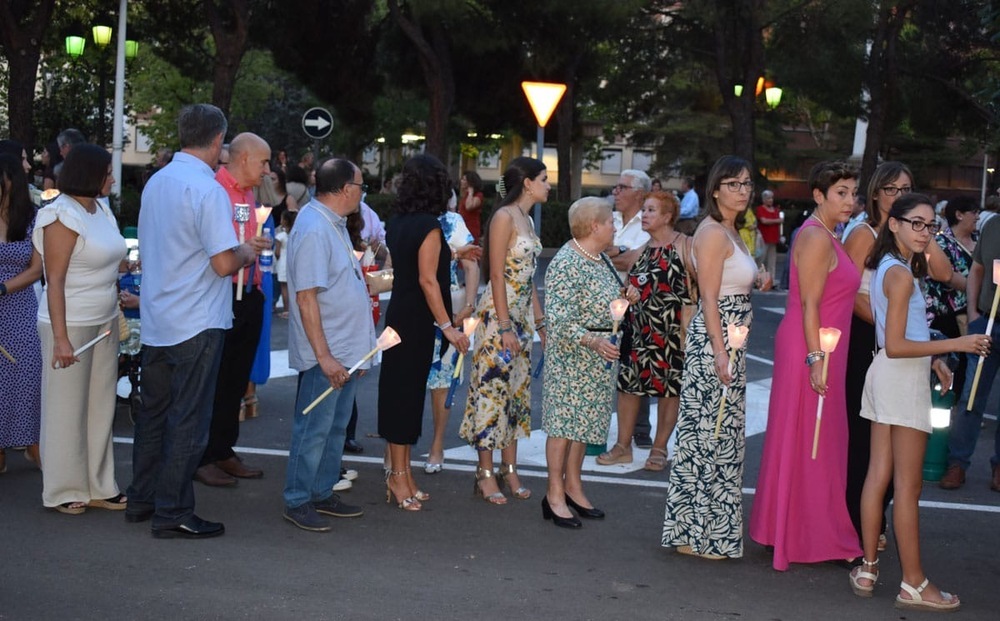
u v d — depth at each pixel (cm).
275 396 966
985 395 757
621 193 837
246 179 629
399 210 646
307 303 593
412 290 641
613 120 4353
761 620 510
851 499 617
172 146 3956
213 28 2002
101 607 493
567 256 639
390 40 2709
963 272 845
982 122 2812
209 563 555
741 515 589
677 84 4022
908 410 523
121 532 600
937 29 2559
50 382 616
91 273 616
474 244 763
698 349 584
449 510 667
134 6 2491
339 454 639
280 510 654
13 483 688
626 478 752
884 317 532
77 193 606
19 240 676
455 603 515
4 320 683
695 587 551
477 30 2464
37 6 2150
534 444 841
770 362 1238
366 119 2945
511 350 658
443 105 2495
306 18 2539
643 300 759
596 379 640
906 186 593
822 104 2834
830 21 2442
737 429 583
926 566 598
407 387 646
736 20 2502
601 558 590
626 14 2338
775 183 4288
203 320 580
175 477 589
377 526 631
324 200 607
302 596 515
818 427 550
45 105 3197
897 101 2812
